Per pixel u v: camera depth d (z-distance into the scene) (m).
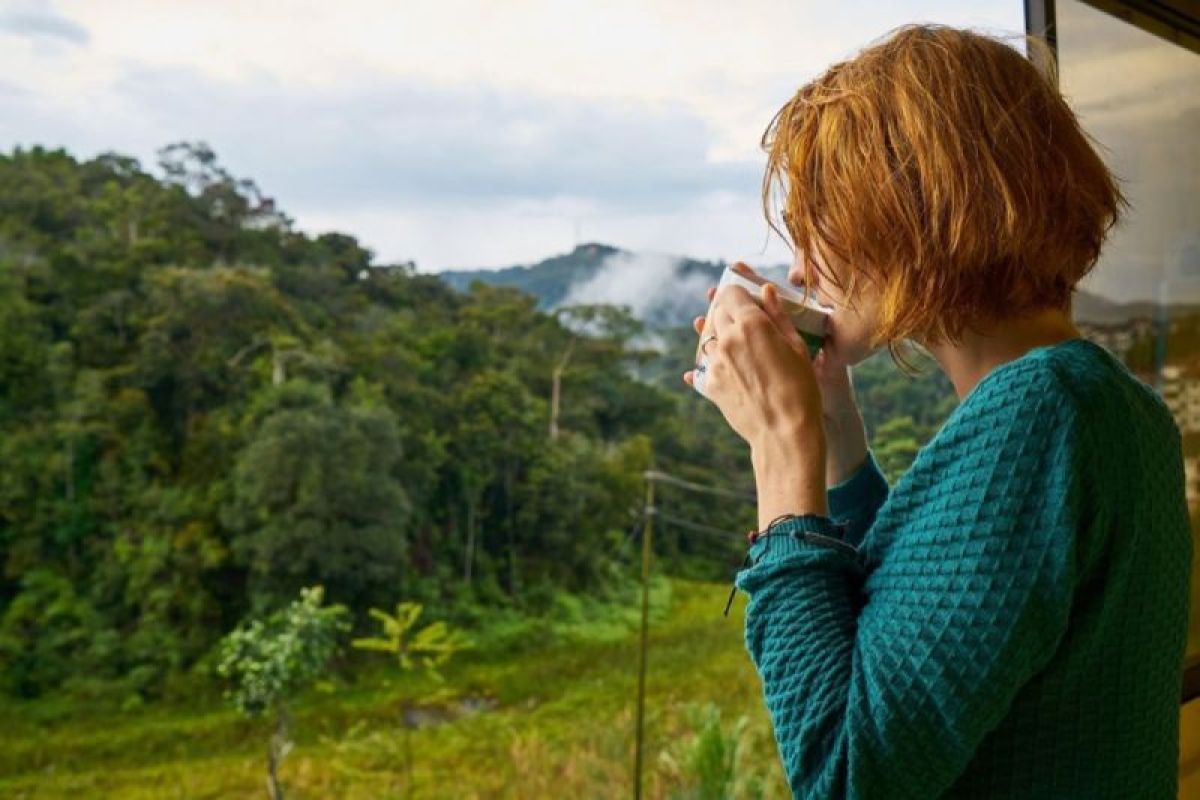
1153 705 0.55
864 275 0.59
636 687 5.00
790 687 0.55
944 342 0.60
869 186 0.56
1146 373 1.71
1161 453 0.55
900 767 0.50
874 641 0.52
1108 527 0.51
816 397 0.63
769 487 0.62
